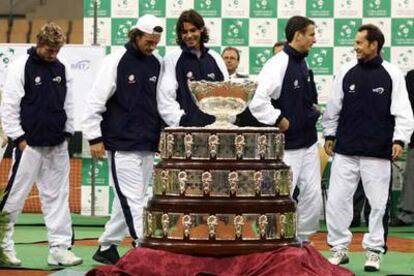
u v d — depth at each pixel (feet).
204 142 28.35
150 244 28.81
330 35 60.03
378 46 40.09
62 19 63.77
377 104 39.78
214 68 39.14
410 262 42.37
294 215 29.17
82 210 61.00
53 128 39.24
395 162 59.72
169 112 38.17
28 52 39.27
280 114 39.09
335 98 40.65
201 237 28.22
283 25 60.18
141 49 38.19
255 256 28.04
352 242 50.29
